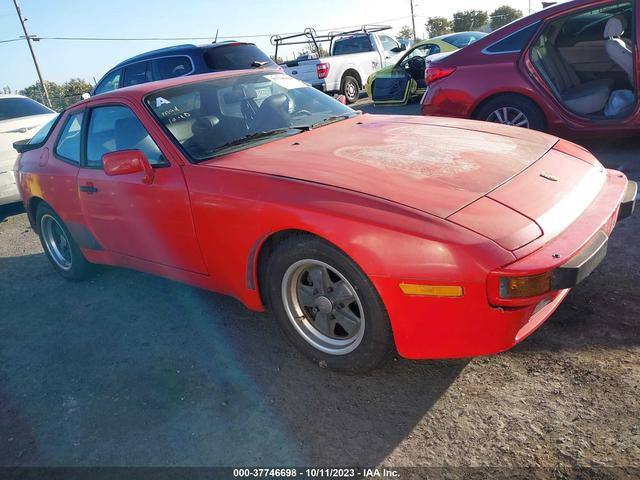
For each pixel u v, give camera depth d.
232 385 2.79
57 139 4.15
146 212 3.26
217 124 3.38
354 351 2.57
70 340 3.51
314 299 2.69
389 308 2.30
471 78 5.68
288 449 2.30
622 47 5.23
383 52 14.88
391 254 2.22
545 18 5.27
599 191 2.73
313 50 14.55
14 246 5.79
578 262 2.15
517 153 2.89
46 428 2.66
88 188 3.65
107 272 4.61
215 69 8.46
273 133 3.41
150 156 3.27
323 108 3.90
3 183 6.85
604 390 2.35
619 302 2.99
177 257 3.28
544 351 2.67
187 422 2.56
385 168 2.67
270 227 2.59
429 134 3.26
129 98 3.47
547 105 5.31
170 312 3.69
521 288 2.09
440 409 2.40
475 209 2.29
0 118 7.39
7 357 3.42
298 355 2.97
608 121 5.07
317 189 2.51
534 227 2.25
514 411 2.31
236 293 3.05
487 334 2.21
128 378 2.98
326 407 2.53
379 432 2.32
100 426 2.62
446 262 2.13
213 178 2.89
